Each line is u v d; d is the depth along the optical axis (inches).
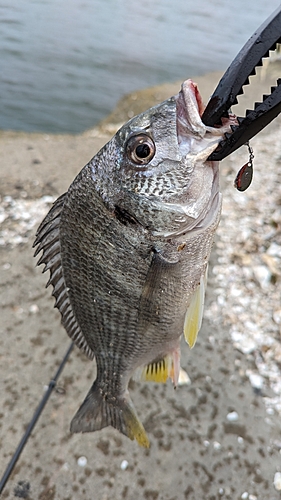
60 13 127.2
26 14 117.6
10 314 24.1
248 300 25.9
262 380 21.3
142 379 14.5
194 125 10.4
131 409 14.5
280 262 28.7
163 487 17.2
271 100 8.9
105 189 11.5
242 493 17.2
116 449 18.3
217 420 19.5
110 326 12.9
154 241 11.6
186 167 11.0
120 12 147.3
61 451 18.0
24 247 29.5
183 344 23.0
